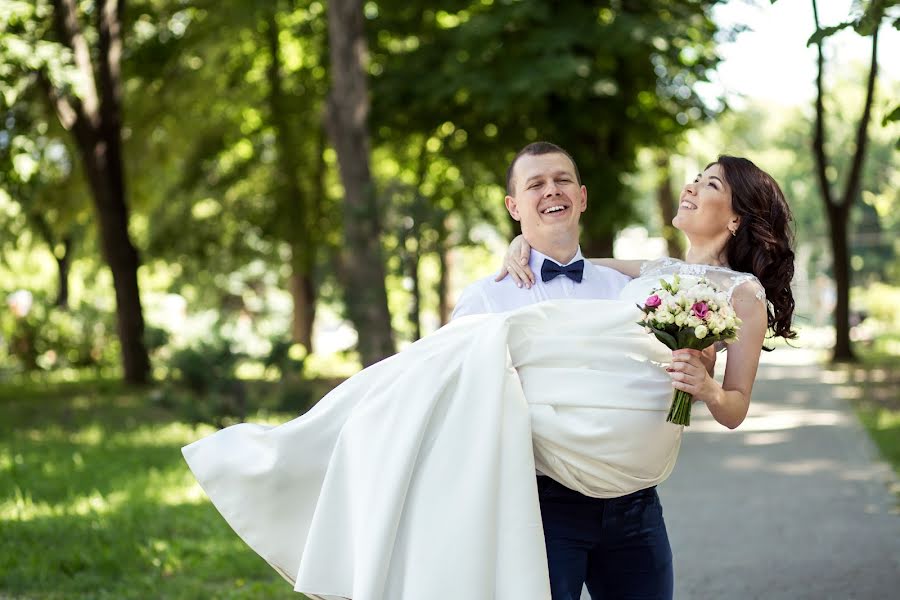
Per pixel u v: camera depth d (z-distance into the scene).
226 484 3.65
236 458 3.64
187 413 11.15
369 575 3.26
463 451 3.34
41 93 19.47
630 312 3.54
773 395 17.41
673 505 8.70
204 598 6.01
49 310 29.08
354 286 15.05
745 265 3.81
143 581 6.32
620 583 3.67
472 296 3.87
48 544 7.28
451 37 18.22
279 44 23.84
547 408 3.44
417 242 15.27
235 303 43.75
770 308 3.96
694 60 17.83
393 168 26.11
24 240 29.41
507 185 3.94
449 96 17.20
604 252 18.36
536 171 3.80
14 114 17.38
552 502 3.57
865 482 9.47
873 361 24.83
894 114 5.89
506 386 3.40
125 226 20.06
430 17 19.83
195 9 22.05
